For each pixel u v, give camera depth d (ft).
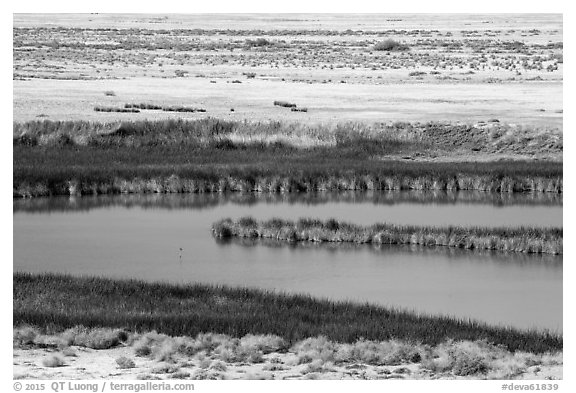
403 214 215.10
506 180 250.37
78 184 240.94
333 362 96.12
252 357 96.78
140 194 243.40
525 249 177.47
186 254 171.73
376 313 120.06
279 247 181.06
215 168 255.91
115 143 279.28
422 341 104.58
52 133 275.59
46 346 100.37
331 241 187.11
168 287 132.98
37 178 238.48
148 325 107.86
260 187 249.96
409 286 147.13
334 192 249.55
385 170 255.50
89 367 92.68
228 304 123.24
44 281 133.90
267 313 117.29
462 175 252.83
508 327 116.26
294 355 99.30
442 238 183.52
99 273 154.30
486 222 203.21
